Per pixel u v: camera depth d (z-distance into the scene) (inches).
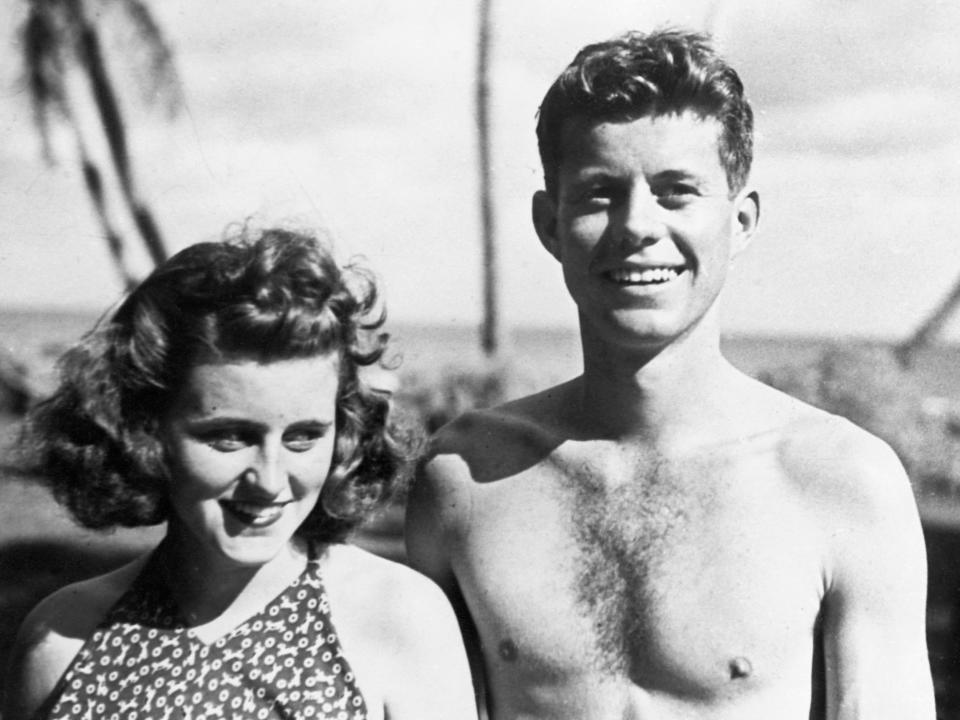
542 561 87.1
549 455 90.3
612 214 82.3
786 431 86.9
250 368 69.1
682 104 81.4
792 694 81.6
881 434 526.9
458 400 593.3
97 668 73.7
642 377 85.8
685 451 86.8
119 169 678.5
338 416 75.9
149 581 76.1
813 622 82.6
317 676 73.3
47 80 652.7
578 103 82.9
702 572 83.3
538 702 85.7
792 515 83.5
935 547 346.6
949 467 477.7
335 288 72.6
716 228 83.0
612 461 88.0
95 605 76.1
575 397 92.3
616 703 83.4
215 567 74.3
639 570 84.5
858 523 82.2
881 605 81.4
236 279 69.3
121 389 72.7
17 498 387.2
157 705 72.4
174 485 72.5
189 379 70.3
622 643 83.8
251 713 72.3
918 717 79.8
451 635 78.2
